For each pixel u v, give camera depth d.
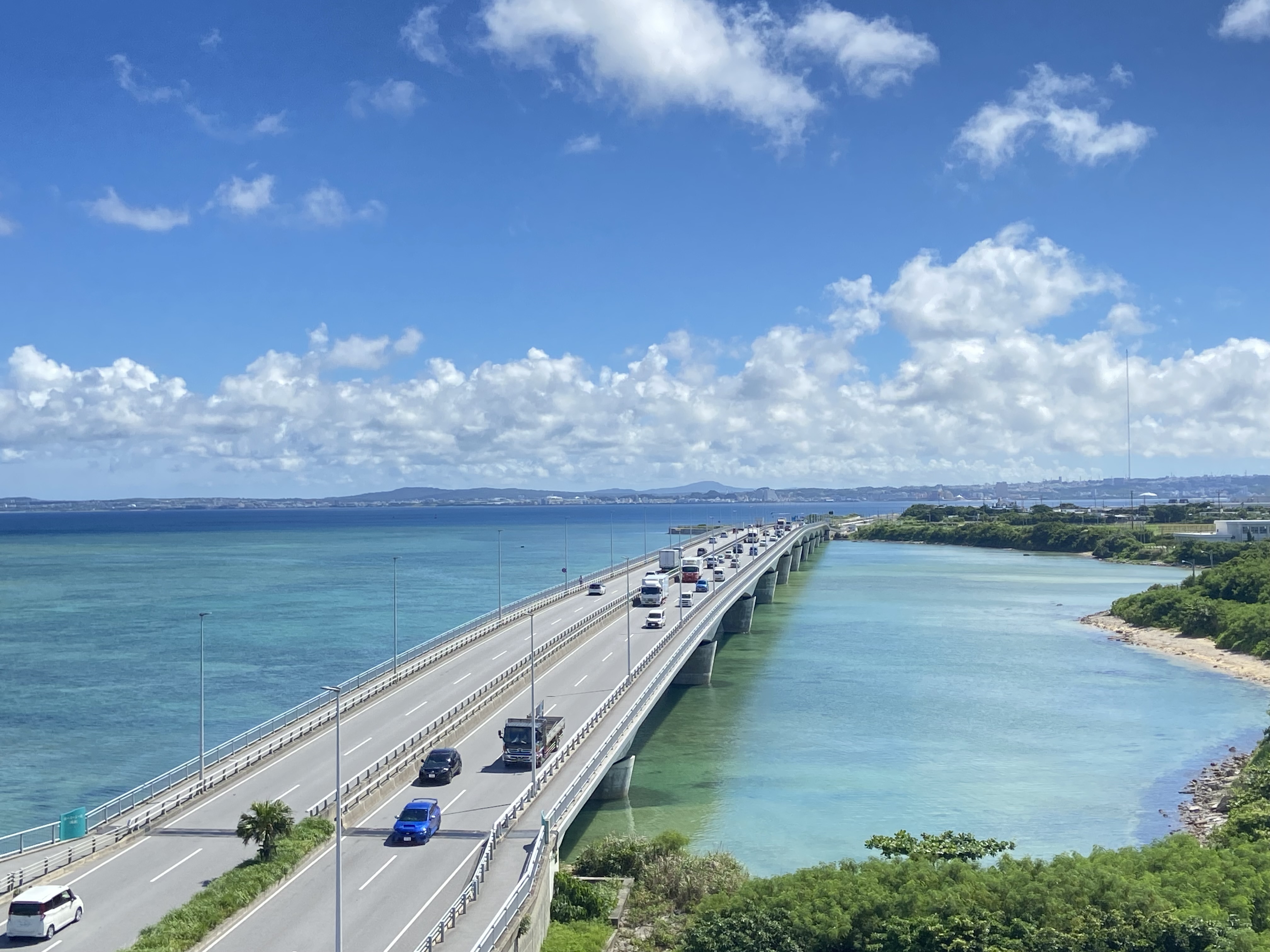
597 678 95.50
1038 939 48.59
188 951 41.84
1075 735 99.50
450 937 43.12
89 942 42.66
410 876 50.19
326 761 68.81
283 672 131.38
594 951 50.47
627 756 79.00
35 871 49.47
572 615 134.75
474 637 114.88
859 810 76.94
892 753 92.88
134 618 179.12
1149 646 151.00
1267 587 158.75
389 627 167.12
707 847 69.12
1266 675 127.81
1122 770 87.94
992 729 101.56
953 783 83.75
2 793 83.75
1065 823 74.69
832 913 51.16
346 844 54.84
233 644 150.88
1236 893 52.91
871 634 163.75
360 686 89.88
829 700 114.81
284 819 52.31
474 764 69.50
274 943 42.84
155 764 92.12
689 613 131.12
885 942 49.53
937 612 190.88
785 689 121.06
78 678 127.94
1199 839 70.19
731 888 58.28
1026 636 161.62
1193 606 160.50
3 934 42.75
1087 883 52.88
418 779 66.19
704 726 102.88
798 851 68.69
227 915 45.19
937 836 62.62
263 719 107.69
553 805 60.25
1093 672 131.38
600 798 78.56
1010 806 78.31
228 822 57.72
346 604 198.88
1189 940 47.78
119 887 48.75
